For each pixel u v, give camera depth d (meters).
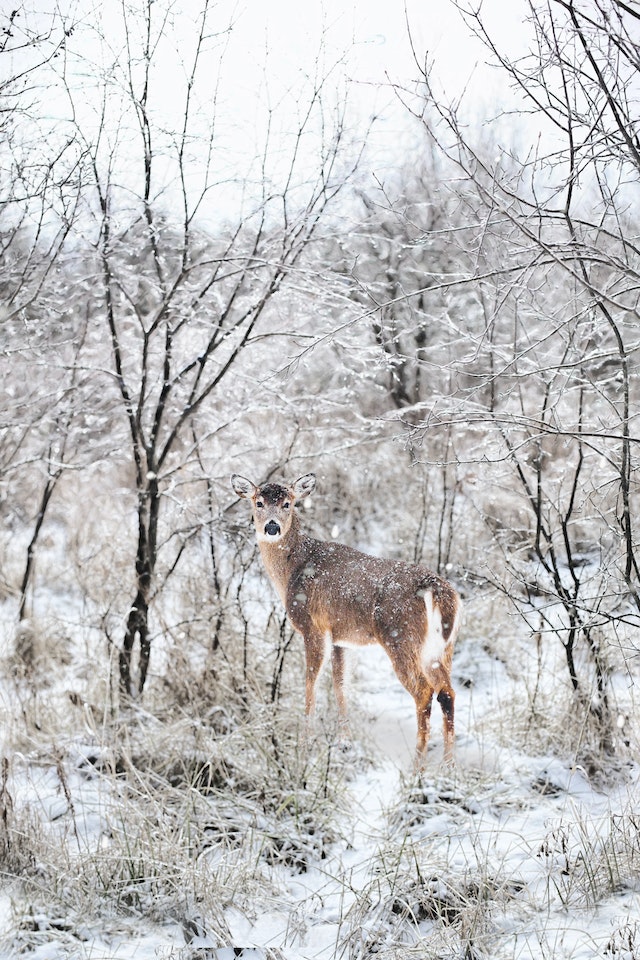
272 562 6.56
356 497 10.34
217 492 7.71
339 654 6.33
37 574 9.73
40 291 5.92
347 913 4.21
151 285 6.59
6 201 5.19
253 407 6.89
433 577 5.89
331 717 6.47
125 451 7.34
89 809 5.18
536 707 6.23
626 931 3.78
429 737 6.27
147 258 6.92
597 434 4.18
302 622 6.36
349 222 6.64
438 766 5.66
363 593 6.05
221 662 6.70
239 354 7.00
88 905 4.32
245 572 7.57
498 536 7.85
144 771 5.69
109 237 6.42
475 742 6.07
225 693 6.58
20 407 7.52
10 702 6.39
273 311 7.21
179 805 5.28
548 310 5.30
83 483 11.12
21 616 8.12
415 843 4.65
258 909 4.40
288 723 6.26
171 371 7.29
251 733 5.81
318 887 4.63
